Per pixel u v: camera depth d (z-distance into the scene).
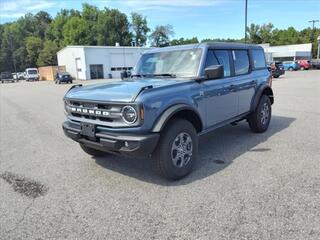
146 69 5.82
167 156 4.37
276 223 3.31
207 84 5.18
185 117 4.85
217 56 5.56
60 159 5.92
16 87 35.91
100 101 4.29
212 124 5.40
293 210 3.55
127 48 52.66
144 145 4.04
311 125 7.75
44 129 8.98
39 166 5.58
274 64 28.41
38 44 95.88
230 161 5.28
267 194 3.98
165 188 4.33
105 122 4.30
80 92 4.86
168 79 5.08
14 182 4.86
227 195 4.00
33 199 4.21
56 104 15.45
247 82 6.36
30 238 3.28
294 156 5.39
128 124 4.08
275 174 4.62
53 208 3.92
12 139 7.84
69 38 85.81
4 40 104.00
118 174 4.96
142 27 92.00
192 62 5.22
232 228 3.26
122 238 3.20
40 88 31.41
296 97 13.59
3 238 3.30
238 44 6.36
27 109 13.91
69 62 56.00
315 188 4.10
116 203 3.96
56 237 3.28
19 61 100.19
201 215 3.55
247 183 4.34
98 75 50.81
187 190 4.22
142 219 3.54
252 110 6.66
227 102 5.75
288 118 8.77
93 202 4.03
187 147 4.70
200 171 4.88
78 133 4.68
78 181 4.77
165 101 4.34
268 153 5.61
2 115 12.38
